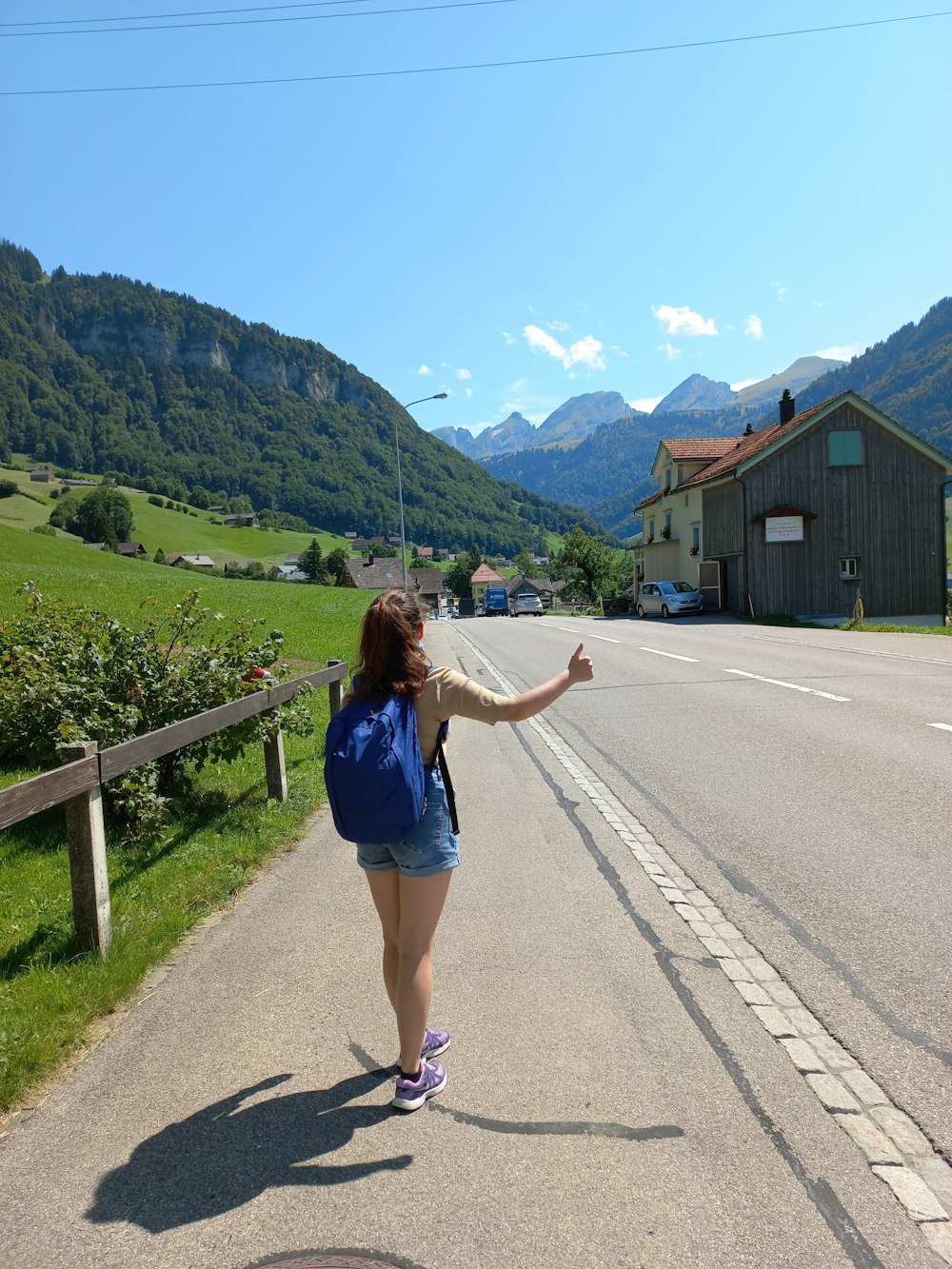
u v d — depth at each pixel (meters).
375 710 3.03
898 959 3.99
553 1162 2.67
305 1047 3.42
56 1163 2.75
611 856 5.68
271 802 7.08
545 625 36.62
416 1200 2.52
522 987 3.86
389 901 3.22
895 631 24.36
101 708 6.47
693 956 4.12
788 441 34.72
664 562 48.12
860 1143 2.72
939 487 35.06
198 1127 2.92
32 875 5.54
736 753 8.52
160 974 4.14
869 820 6.11
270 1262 2.30
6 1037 3.40
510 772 8.34
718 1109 2.92
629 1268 2.24
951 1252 2.27
